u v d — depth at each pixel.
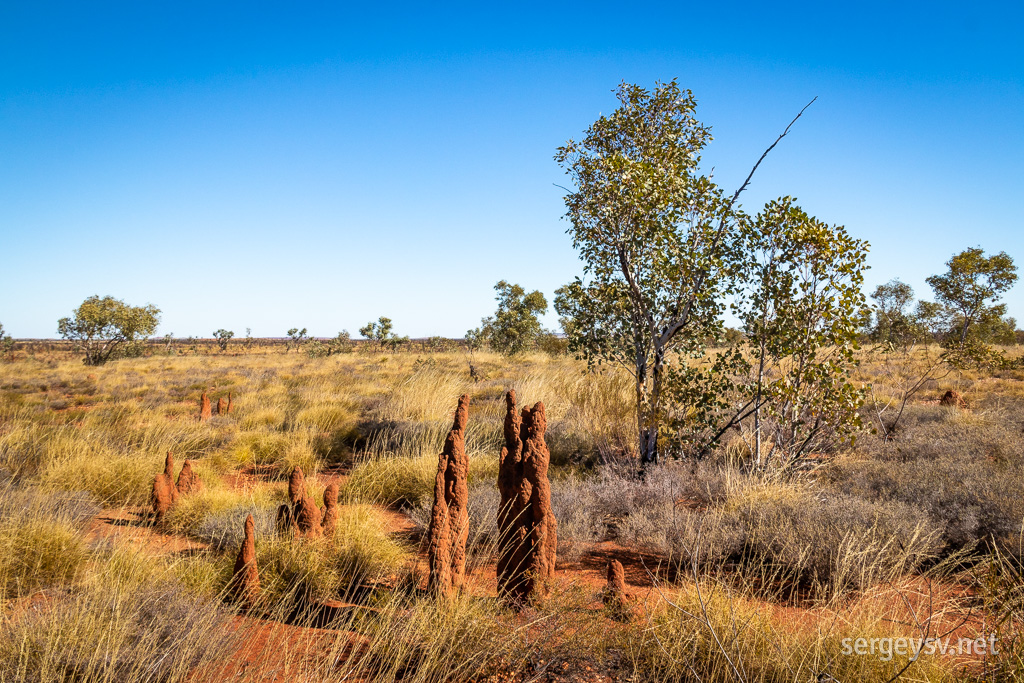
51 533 5.41
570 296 10.48
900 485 7.21
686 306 9.29
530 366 25.27
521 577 4.64
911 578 5.12
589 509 7.19
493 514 6.88
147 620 3.96
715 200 9.04
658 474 8.41
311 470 10.30
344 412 14.77
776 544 5.53
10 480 7.97
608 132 10.34
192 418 14.88
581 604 4.30
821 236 8.01
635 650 3.84
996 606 3.82
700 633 3.84
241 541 5.89
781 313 8.47
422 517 7.18
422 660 3.71
